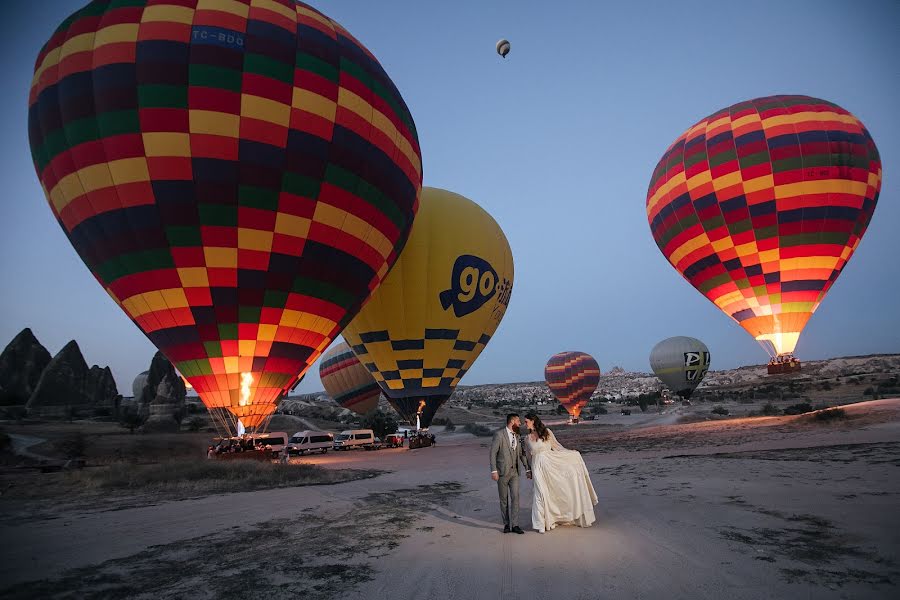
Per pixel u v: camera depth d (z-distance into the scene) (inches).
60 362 1957.4
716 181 1040.2
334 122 651.5
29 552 209.5
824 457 430.0
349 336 1152.8
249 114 598.5
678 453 597.0
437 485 441.4
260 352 660.1
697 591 145.4
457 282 1079.0
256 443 684.1
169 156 579.5
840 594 138.6
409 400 1101.7
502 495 233.1
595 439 1001.5
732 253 1053.2
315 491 402.0
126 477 458.0
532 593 150.3
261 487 436.1
